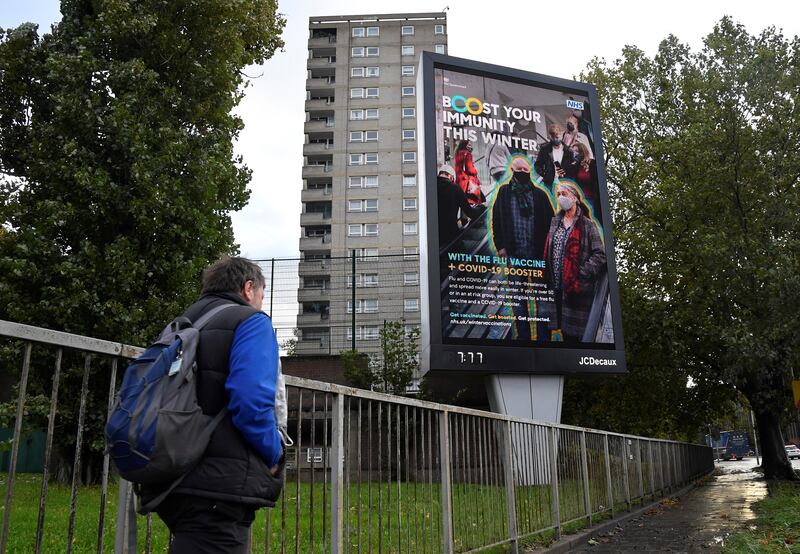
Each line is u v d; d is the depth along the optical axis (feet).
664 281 77.30
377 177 229.86
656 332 75.20
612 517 34.24
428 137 54.60
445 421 18.49
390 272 101.55
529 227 55.67
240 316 7.77
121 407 6.89
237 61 58.29
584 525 30.27
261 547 15.69
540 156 57.98
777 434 79.56
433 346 50.60
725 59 71.20
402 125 235.61
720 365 76.74
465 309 52.11
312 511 12.68
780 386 72.90
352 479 14.42
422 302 54.24
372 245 221.87
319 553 14.44
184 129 53.42
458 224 53.52
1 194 51.49
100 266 46.93
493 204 55.01
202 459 7.09
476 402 68.23
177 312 48.37
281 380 8.59
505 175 56.13
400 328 71.82
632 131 89.10
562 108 60.13
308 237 223.71
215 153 54.29
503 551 21.61
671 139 76.48
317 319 158.51
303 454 13.34
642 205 81.25
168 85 54.85
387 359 69.87
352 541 13.94
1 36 53.67
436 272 51.98
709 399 85.05
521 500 23.41
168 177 49.85
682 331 77.77
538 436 26.09
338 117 238.27
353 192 228.84
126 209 48.83
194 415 6.99
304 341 95.91
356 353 70.38
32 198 51.62
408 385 69.05
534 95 59.47
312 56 249.14
